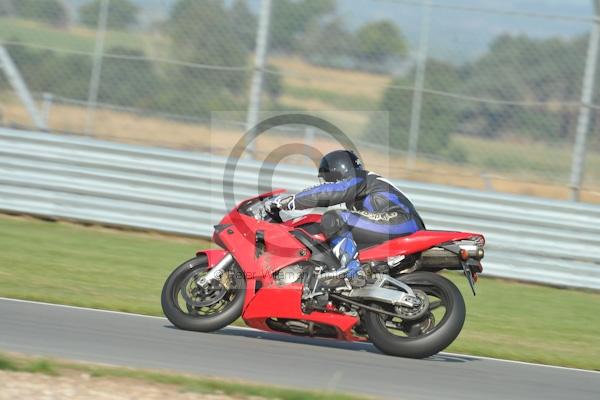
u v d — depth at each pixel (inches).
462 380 871.1
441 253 955.3
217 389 722.8
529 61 1644.9
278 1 1712.6
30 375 720.3
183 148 1715.1
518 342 1130.7
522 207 1539.1
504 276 1542.8
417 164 1654.8
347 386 800.9
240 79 1722.4
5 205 1649.9
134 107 1737.2
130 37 1758.1
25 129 1752.0
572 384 910.4
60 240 1523.1
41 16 1770.4
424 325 941.8
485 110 1638.8
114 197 1630.2
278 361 884.0
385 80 1679.4
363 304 943.7
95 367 758.5
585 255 1528.1
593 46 1610.5
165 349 888.9
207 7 1745.8
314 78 1678.2
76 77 1750.7
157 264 1423.5
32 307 1042.7
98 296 1160.2
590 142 1614.2
